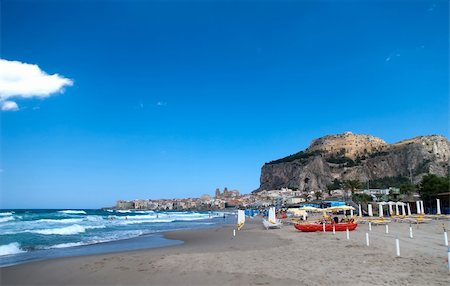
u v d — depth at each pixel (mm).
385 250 18781
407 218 47688
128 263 17344
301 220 53125
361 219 49625
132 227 51344
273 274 13633
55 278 14547
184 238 32938
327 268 14367
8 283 13945
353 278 12453
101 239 32250
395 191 89688
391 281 11859
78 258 19375
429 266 14188
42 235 34656
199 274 14094
